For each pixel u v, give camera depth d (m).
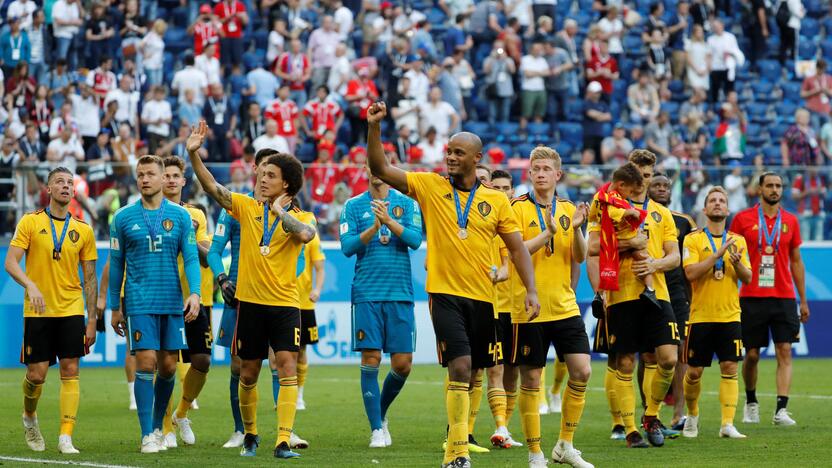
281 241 24.23
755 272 32.66
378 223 26.22
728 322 28.47
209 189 24.09
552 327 22.77
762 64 77.06
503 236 21.28
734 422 32.22
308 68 63.44
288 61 63.06
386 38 67.19
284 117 59.41
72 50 61.44
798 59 78.19
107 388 41.53
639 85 68.88
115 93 58.16
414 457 24.36
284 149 57.59
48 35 60.72
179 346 25.42
